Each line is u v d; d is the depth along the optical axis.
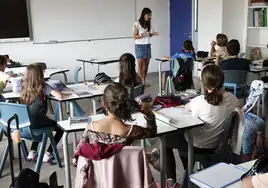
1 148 3.92
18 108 2.96
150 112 2.36
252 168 1.58
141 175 1.96
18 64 6.38
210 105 2.60
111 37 8.09
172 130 2.46
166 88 5.36
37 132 3.15
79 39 7.77
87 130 2.07
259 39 6.86
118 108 2.07
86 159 1.95
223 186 1.61
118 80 3.54
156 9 8.50
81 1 7.62
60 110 3.72
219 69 2.61
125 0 8.08
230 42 4.61
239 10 6.88
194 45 8.03
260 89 3.41
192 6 7.94
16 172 3.36
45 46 7.46
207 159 2.65
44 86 3.31
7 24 6.97
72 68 7.83
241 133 2.60
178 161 3.50
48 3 7.31
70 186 2.71
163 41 8.77
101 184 1.96
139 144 3.71
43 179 3.20
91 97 3.57
